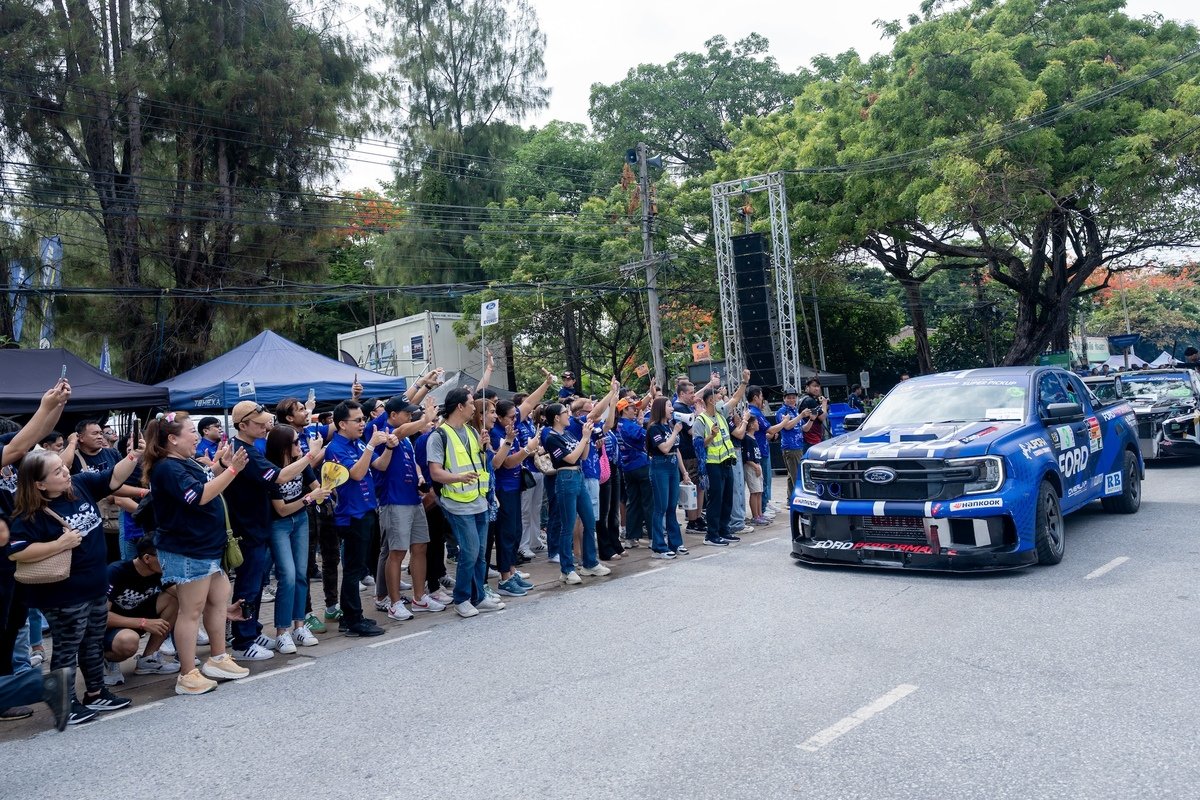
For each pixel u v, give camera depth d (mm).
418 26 36469
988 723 4445
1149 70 22312
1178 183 22422
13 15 19500
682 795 3830
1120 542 9008
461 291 30891
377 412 8664
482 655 6391
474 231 35500
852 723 4547
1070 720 4422
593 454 9438
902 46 23547
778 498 15680
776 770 4027
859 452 8227
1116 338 34750
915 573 8047
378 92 24656
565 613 7562
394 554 7777
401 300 36406
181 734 5129
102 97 20250
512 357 33094
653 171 37312
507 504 8555
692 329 33969
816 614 6844
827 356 38781
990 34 22781
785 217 22969
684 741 4449
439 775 4238
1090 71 22234
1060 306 26391
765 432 12453
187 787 4316
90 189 21016
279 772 4430
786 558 9344
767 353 22703
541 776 4141
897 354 41938
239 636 6836
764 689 5168
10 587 5359
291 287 22016
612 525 10117
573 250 31125
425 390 9000
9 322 20297
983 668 5309
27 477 5141
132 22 21766
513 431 8680
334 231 26953
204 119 21797
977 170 21219
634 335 36000
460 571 7680
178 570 5887
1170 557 8141
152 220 21734
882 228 25750
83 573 5398
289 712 5395
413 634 7230
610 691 5332
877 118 24250
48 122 20031
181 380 15180
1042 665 5301
